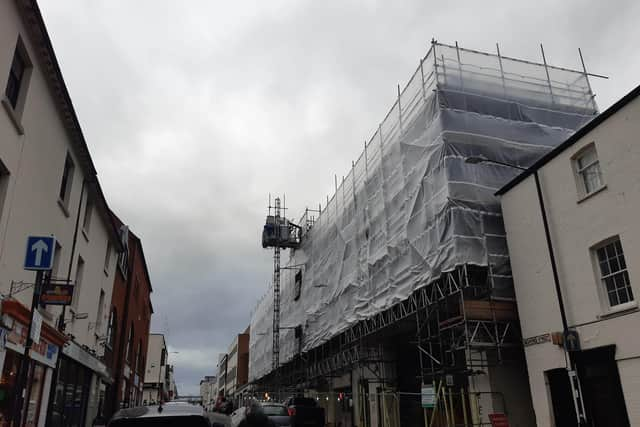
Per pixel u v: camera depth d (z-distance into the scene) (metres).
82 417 22.84
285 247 46.06
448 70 22.72
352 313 27.77
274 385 48.31
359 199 28.84
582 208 15.20
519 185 17.98
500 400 17.44
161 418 7.20
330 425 33.66
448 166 19.55
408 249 22.06
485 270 18.94
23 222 13.27
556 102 23.52
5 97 11.61
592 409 14.02
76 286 20.20
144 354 51.94
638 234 13.27
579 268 15.06
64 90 15.12
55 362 16.75
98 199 22.08
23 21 12.34
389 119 27.06
